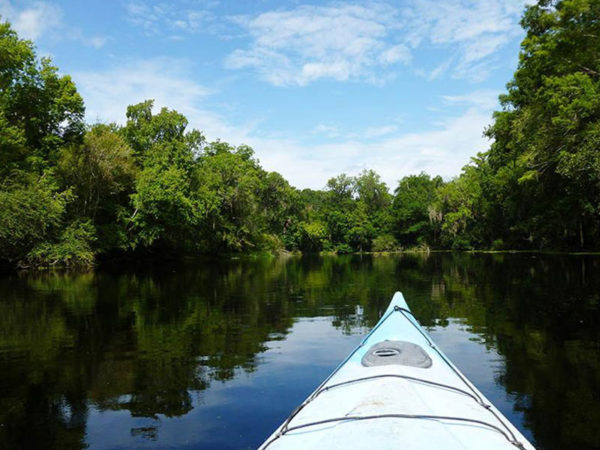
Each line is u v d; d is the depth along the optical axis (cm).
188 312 1172
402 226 7925
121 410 525
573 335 827
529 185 3297
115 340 870
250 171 5131
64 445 441
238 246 4925
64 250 2831
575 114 2073
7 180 2478
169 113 4116
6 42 2572
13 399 567
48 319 1089
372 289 1634
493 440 279
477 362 673
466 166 6431
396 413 297
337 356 733
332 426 297
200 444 438
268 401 543
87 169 3138
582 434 434
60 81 3050
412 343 468
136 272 2636
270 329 952
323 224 7894
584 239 3678
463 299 1299
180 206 3425
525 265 2503
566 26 2248
